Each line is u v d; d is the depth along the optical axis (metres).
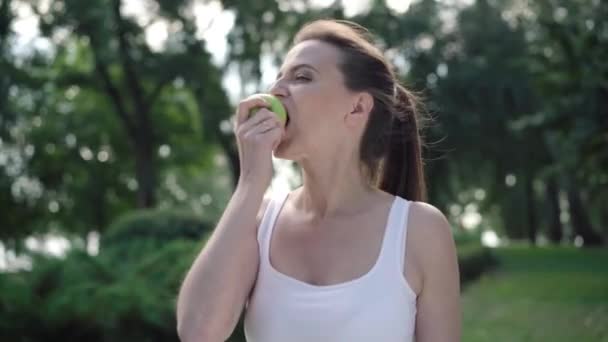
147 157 26.95
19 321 7.02
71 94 30.56
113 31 23.72
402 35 25.42
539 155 28.61
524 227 43.34
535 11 21.75
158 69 24.34
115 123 29.92
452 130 26.88
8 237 28.09
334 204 2.02
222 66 25.41
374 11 25.28
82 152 31.25
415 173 2.25
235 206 1.95
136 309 7.05
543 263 20.86
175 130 30.30
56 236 33.44
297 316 1.89
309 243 1.98
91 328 7.11
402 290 1.90
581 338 8.73
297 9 24.42
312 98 2.00
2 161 27.77
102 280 7.69
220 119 26.47
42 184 30.53
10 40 21.45
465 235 22.03
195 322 1.89
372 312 1.87
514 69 26.62
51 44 23.84
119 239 12.29
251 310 1.97
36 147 29.27
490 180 34.47
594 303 11.72
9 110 21.81
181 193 40.97
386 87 2.09
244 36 24.91
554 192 36.88
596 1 12.88
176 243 8.84
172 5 23.50
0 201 28.11
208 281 1.90
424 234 1.94
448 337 1.93
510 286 14.88
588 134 12.86
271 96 2.02
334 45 2.06
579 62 12.43
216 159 38.25
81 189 32.16
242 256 1.93
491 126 27.33
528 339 8.78
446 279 1.94
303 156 2.03
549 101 13.30
